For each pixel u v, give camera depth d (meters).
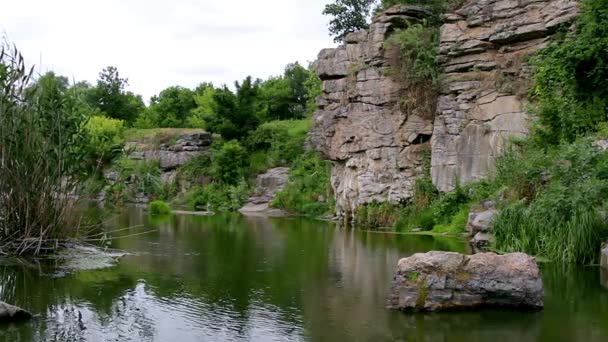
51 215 13.21
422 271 8.41
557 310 8.38
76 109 13.70
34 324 7.48
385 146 23.42
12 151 12.70
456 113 21.45
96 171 14.32
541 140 17.23
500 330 7.39
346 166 25.36
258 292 9.55
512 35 20.39
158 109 67.56
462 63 21.81
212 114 49.25
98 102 60.66
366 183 23.61
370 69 24.00
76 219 14.04
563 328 7.49
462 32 21.72
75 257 12.58
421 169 22.81
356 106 24.61
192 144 46.00
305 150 40.84
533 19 20.06
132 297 9.05
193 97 66.62
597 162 13.55
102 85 62.00
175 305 8.62
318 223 24.78
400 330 7.39
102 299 8.89
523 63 20.17
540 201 13.52
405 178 22.94
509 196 15.96
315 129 27.62
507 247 13.70
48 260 12.12
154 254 13.52
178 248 14.77
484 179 19.64
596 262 12.19
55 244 13.07
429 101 22.72
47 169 12.97
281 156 41.91
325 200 31.20
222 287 9.92
